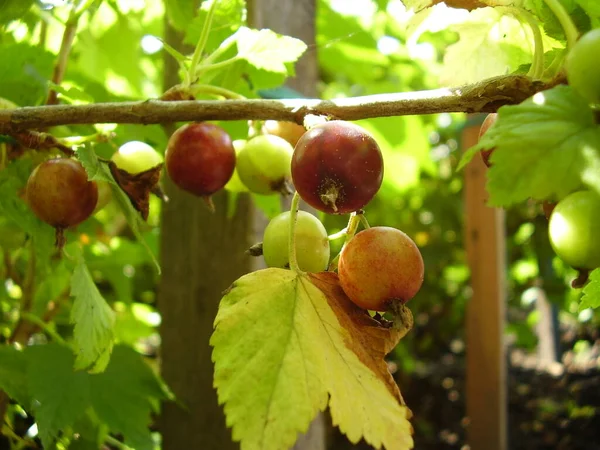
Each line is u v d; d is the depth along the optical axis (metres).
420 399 0.38
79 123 0.10
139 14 0.22
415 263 0.08
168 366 0.18
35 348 0.13
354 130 0.08
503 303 0.26
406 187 0.32
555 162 0.06
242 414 0.07
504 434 0.26
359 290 0.08
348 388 0.08
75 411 0.12
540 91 0.07
